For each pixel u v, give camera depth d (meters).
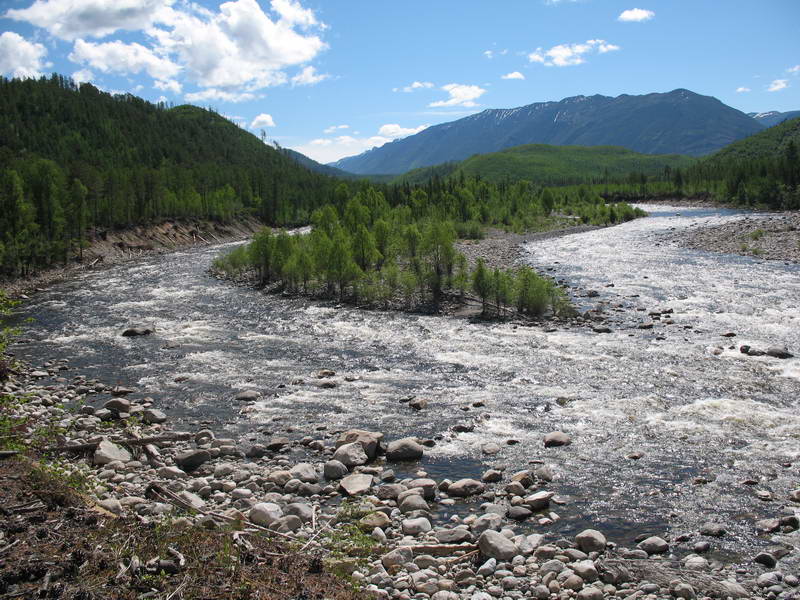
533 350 28.08
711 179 167.00
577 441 17.33
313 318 36.91
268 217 138.88
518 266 54.25
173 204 107.69
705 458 15.79
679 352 26.64
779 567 10.75
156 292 48.25
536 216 111.25
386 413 20.30
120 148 183.12
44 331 34.34
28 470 12.34
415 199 112.44
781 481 14.28
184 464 16.06
